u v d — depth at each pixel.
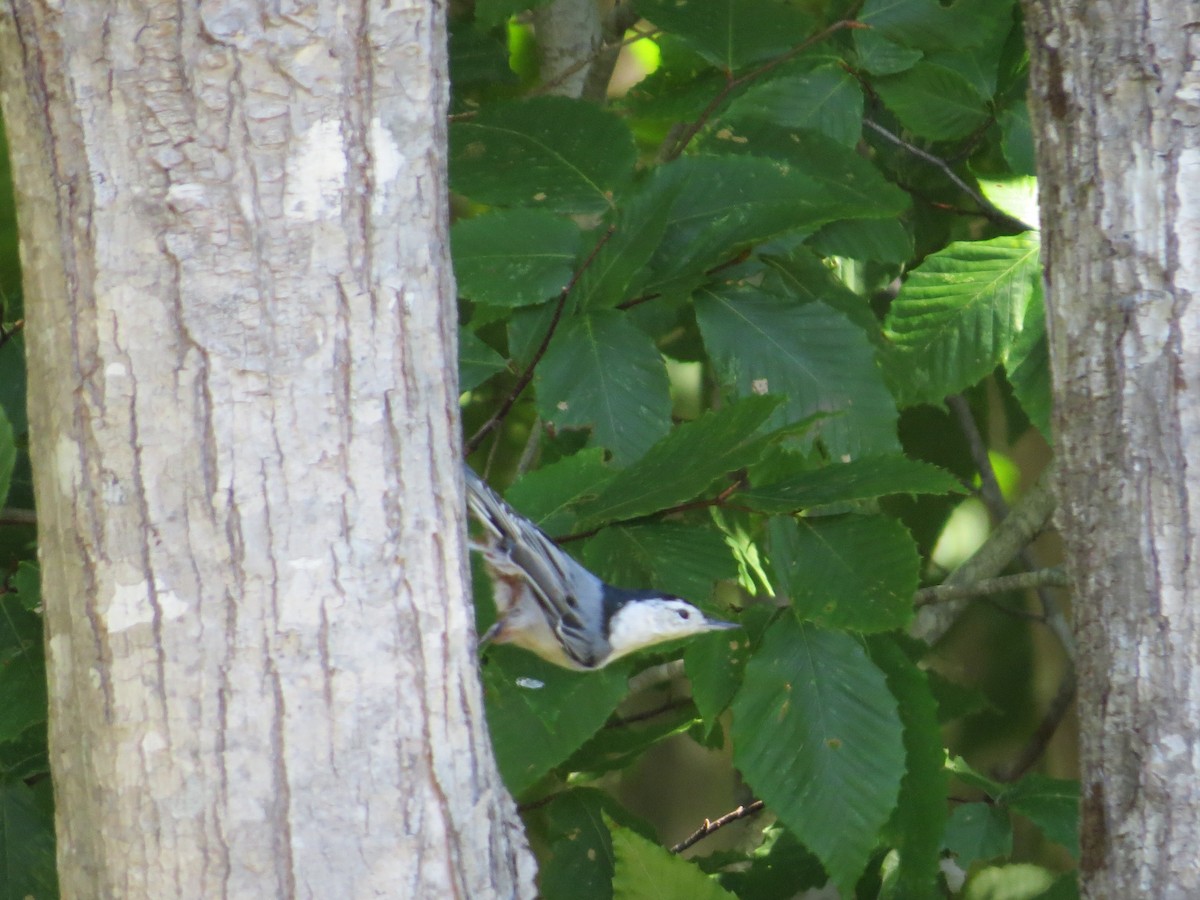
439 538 4.27
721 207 7.29
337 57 4.06
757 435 6.16
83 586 3.99
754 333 7.20
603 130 7.65
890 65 8.32
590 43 10.79
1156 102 5.55
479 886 4.27
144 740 3.95
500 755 6.60
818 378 7.13
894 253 8.21
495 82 10.02
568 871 8.23
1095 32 5.68
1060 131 5.85
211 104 3.94
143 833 3.96
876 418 7.12
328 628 4.05
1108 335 5.68
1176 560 5.54
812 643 6.62
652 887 6.27
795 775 6.51
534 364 6.91
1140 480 5.60
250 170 3.98
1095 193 5.71
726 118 8.06
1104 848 5.77
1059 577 8.97
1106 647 5.73
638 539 6.46
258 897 3.96
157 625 3.94
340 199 4.08
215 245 3.96
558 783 9.55
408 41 4.18
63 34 3.91
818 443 7.55
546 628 6.76
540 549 6.49
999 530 10.37
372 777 4.09
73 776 4.09
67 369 3.98
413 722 4.16
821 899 9.07
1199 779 5.49
